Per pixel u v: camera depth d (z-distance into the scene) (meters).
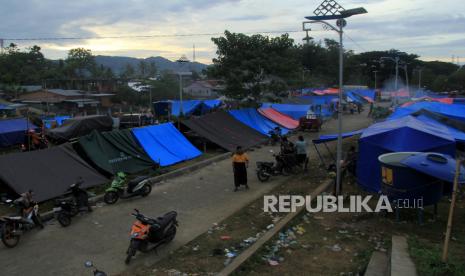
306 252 8.79
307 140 28.78
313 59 93.50
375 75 113.50
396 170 10.12
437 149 12.27
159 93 71.00
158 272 8.05
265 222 11.09
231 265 7.98
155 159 18.56
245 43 34.47
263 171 16.44
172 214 9.86
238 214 11.77
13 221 9.63
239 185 15.01
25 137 23.34
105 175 15.98
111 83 85.81
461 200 12.41
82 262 8.71
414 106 26.45
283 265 8.12
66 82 84.12
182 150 20.88
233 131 26.20
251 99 35.47
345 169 14.30
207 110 41.50
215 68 35.31
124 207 12.85
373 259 8.10
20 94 68.38
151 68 154.50
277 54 35.19
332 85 95.00
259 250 8.84
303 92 64.25
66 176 14.12
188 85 100.44
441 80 101.44
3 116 39.56
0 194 12.93
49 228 10.89
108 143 17.14
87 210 12.25
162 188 15.34
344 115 51.69
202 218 11.70
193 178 17.09
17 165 13.16
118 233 10.48
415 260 7.20
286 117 36.47
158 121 38.66
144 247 8.84
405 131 12.82
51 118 38.78
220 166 19.72
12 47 103.00
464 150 15.23
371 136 13.30
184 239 9.98
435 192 10.09
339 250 8.84
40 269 8.40
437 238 9.23
